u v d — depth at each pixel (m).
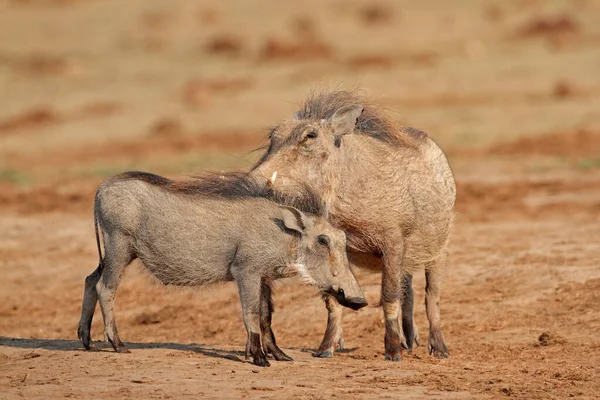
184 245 33.44
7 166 96.62
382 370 32.91
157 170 88.81
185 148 105.19
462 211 64.44
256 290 33.06
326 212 33.72
